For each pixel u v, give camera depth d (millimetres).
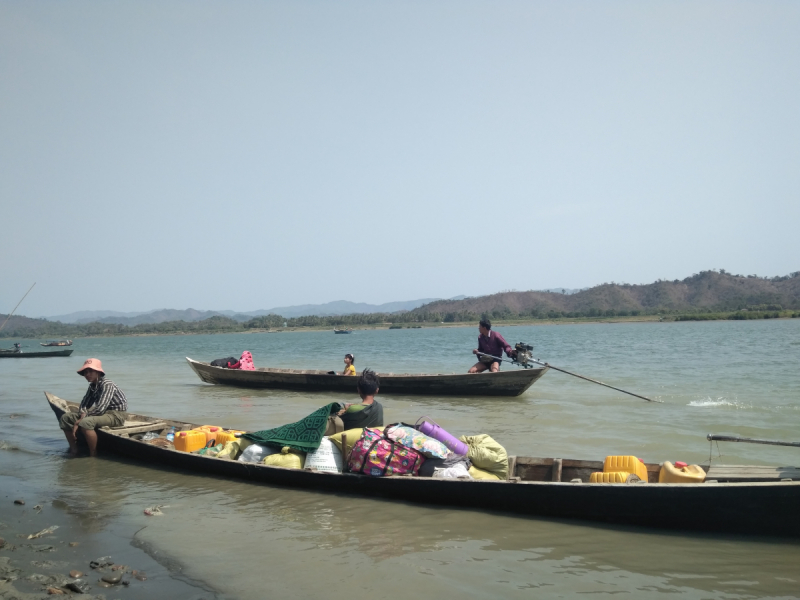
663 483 5766
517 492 6312
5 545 5762
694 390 15945
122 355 49500
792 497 5328
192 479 8117
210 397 16688
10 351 42812
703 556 5293
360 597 4605
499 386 15094
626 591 4664
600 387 17234
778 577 4863
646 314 186500
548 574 4984
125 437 9180
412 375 16031
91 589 4773
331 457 7641
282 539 5828
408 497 6852
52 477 8359
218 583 4883
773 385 16562
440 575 4977
